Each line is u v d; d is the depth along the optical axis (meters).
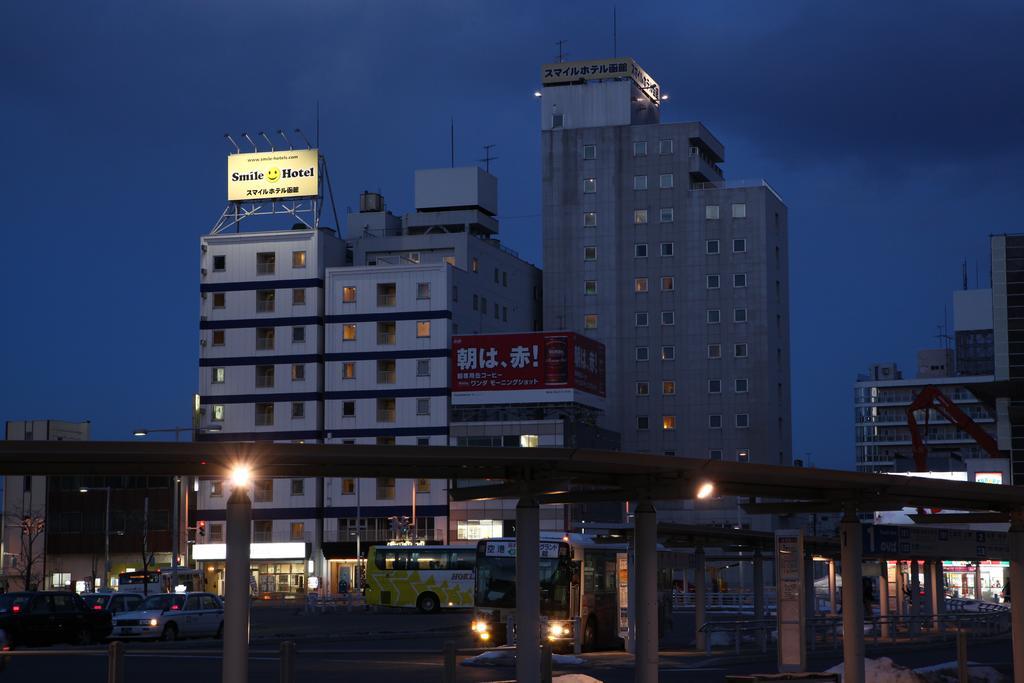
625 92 139.25
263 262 122.44
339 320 121.00
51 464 15.05
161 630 48.41
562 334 115.25
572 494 19.84
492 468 17.77
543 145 140.12
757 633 46.19
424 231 135.12
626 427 135.38
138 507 122.56
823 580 82.38
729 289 134.75
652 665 18.86
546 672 17.00
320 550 117.25
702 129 137.12
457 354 117.12
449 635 54.19
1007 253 107.69
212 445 14.78
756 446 132.12
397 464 16.48
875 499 21.20
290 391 120.56
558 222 139.00
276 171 126.56
